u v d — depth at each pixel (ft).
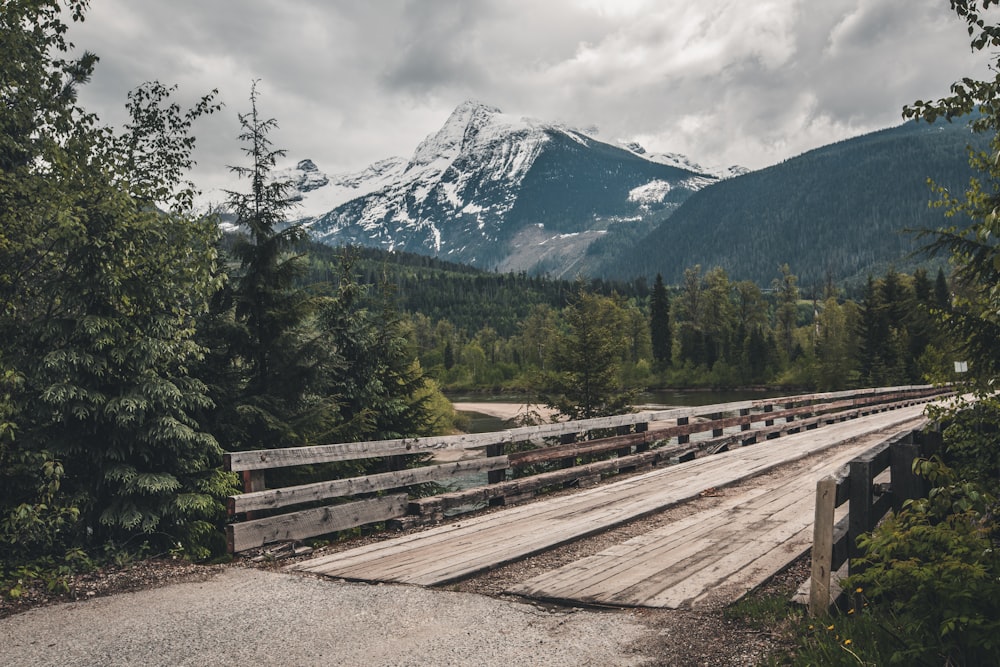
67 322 25.02
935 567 11.68
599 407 65.67
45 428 24.57
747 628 14.28
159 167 34.19
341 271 50.83
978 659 10.78
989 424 17.43
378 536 24.44
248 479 21.53
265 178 39.27
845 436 50.21
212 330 36.88
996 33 14.64
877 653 11.41
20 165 29.14
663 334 353.92
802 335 373.61
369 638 14.30
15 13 25.80
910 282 214.07
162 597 17.61
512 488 29.71
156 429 25.49
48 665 13.21
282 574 19.35
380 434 48.88
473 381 379.55
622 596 16.53
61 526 23.81
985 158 15.99
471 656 13.26
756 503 27.45
